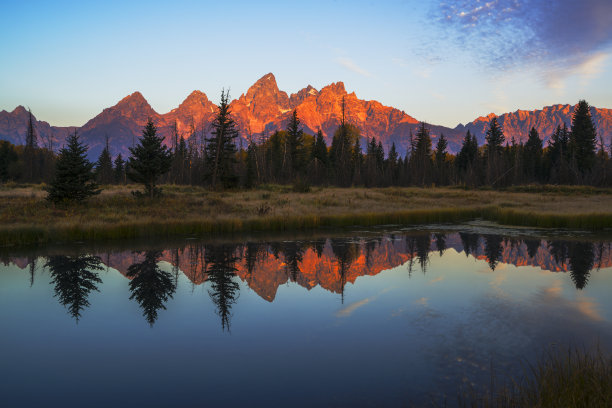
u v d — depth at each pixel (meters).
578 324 7.38
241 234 20.23
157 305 8.89
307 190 40.94
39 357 6.21
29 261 13.52
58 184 23.45
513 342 6.54
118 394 5.03
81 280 11.05
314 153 69.12
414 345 6.50
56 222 19.83
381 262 13.49
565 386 4.32
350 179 62.81
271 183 54.12
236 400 4.82
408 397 4.80
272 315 8.16
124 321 7.85
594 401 3.98
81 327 7.54
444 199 37.31
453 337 6.83
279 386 5.17
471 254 14.79
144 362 6.02
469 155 77.50
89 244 16.97
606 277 11.15
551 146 76.62
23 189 34.94
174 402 4.80
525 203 32.44
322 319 7.90
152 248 16.09
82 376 5.57
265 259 13.99
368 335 6.99
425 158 72.44
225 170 43.03
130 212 23.69
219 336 7.04
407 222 25.06
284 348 6.46
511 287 10.18
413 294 9.62
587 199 36.00
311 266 12.87
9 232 16.61
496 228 22.31
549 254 14.60
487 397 4.70
